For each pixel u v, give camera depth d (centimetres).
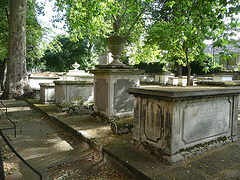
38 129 538
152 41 789
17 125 581
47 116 673
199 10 535
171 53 834
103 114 555
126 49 1858
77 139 443
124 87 552
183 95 266
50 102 938
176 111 271
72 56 2655
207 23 512
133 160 283
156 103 292
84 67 2669
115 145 347
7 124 591
